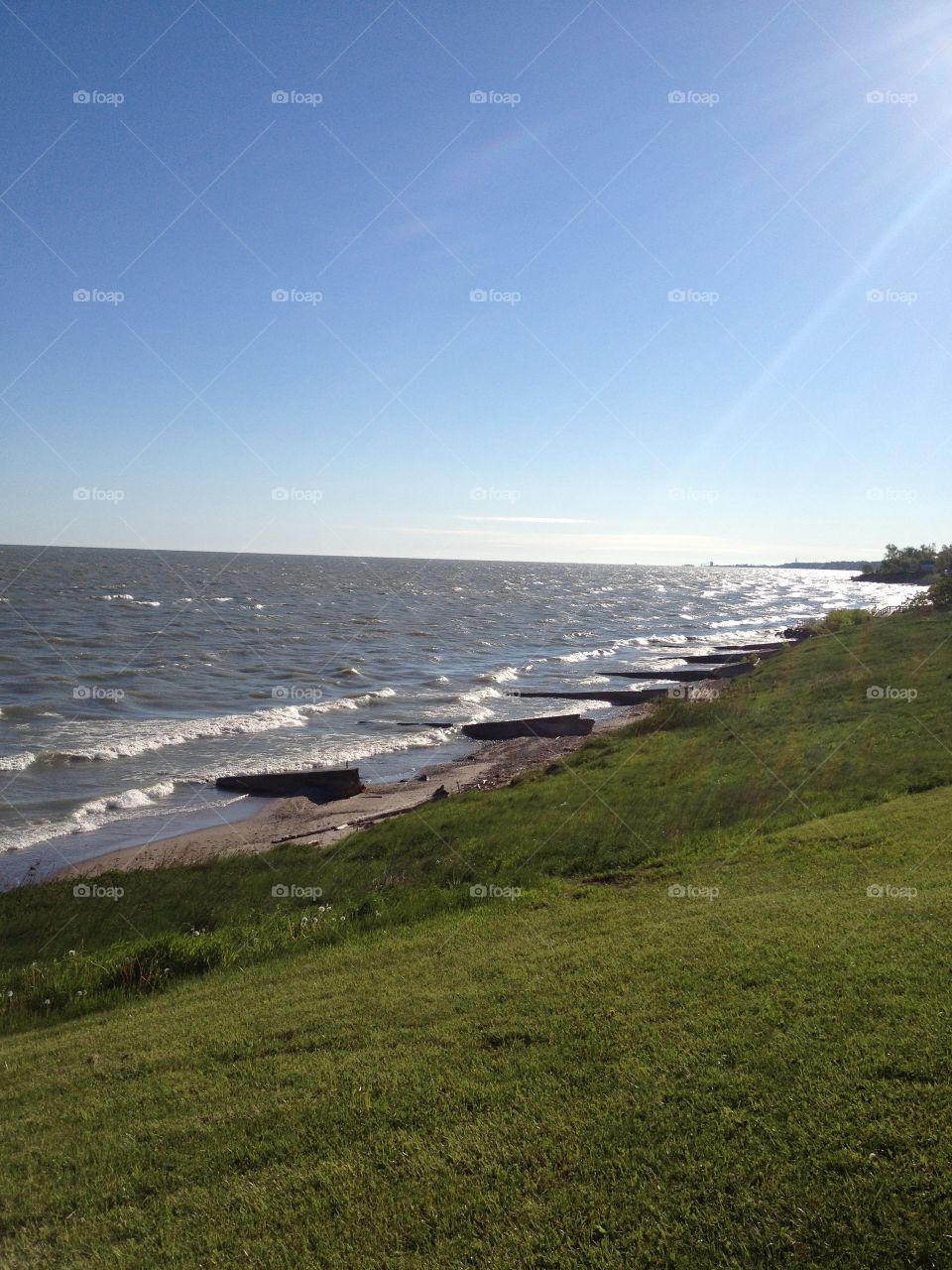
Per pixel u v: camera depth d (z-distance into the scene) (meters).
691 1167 5.04
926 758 20.31
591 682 62.06
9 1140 6.60
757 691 37.06
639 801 20.92
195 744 42.09
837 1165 4.89
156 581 173.62
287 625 102.50
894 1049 6.02
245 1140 6.04
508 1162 5.34
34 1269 4.95
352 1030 7.88
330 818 28.98
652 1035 6.75
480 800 25.36
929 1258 4.18
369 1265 4.62
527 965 9.15
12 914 17.48
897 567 171.25
